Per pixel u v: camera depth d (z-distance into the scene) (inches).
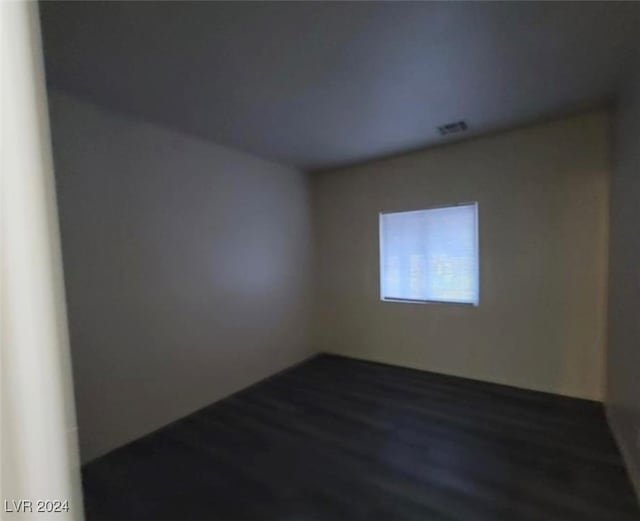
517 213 120.9
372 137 121.3
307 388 130.6
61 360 15.3
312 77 80.7
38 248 14.3
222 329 123.6
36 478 14.5
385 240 152.9
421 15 60.6
